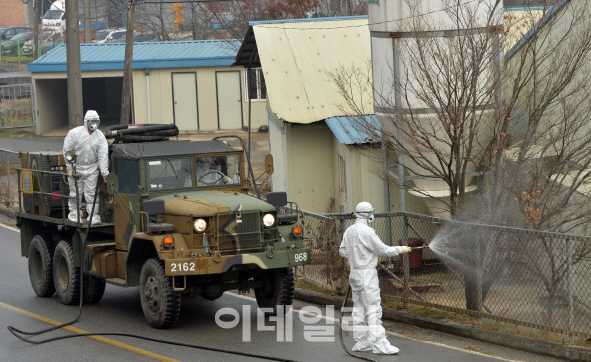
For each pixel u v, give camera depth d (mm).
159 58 42375
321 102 20703
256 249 12055
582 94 13656
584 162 13141
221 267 11547
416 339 11352
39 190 15359
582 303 11719
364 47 22781
